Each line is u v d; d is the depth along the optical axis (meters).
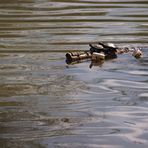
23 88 11.05
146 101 10.40
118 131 9.05
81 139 8.78
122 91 10.95
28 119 9.55
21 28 16.08
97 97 10.60
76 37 15.00
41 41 14.62
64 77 11.75
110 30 15.80
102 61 12.98
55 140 8.75
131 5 19.72
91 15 17.78
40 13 18.22
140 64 12.73
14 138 8.84
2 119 9.55
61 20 17.05
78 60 13.04
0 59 13.04
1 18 17.47
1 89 10.97
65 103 10.28
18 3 20.30
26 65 12.59
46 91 10.89
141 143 8.61
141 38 14.89
